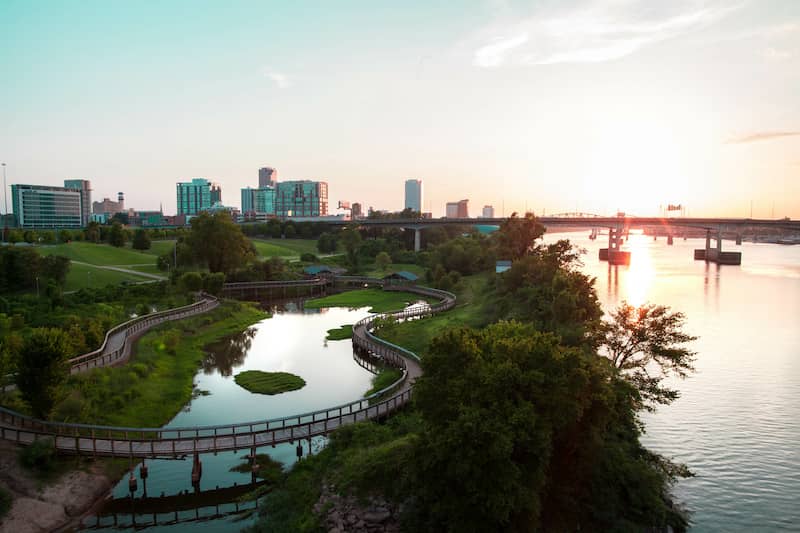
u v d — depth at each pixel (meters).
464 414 24.59
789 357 69.44
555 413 25.73
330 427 40.66
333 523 29.34
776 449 43.38
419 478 26.75
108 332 65.38
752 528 33.25
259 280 130.50
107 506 33.53
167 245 170.62
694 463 41.12
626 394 33.72
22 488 32.47
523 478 25.02
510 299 76.00
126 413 44.91
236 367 64.00
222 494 35.28
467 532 24.62
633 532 29.16
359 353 69.75
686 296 120.56
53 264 97.94
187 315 85.81
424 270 159.62
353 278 139.88
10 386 45.16
